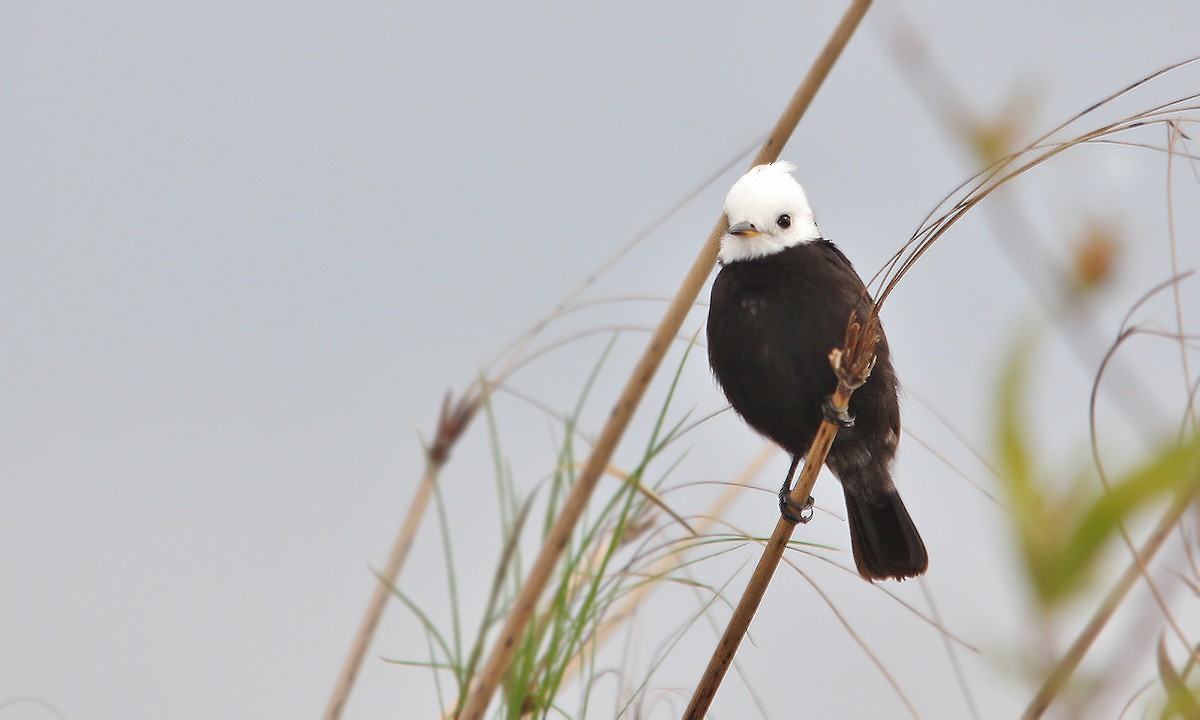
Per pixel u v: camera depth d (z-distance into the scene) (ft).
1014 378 10.28
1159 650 10.91
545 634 20.70
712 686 22.98
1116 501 9.57
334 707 25.00
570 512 21.35
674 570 23.00
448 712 24.26
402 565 25.94
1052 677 9.90
